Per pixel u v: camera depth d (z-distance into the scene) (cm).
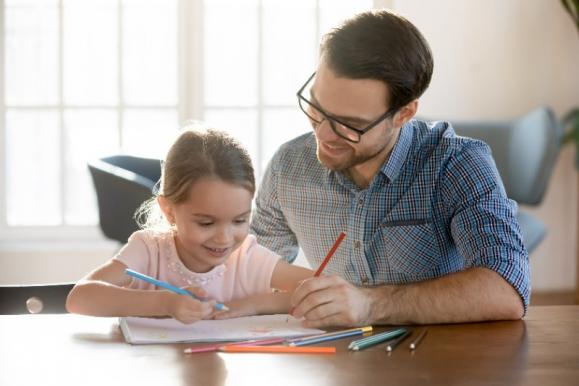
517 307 190
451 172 221
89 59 510
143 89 514
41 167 514
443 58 528
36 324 182
